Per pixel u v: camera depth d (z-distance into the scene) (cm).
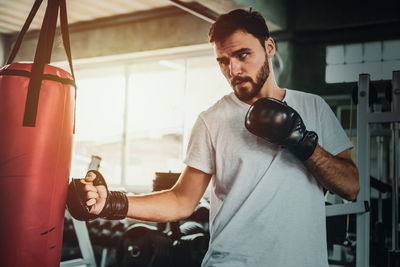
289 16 603
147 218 133
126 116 655
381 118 218
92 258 275
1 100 120
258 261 115
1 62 617
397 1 556
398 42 572
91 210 124
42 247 119
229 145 128
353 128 600
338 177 116
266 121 111
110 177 857
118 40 587
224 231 118
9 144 117
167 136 868
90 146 730
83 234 273
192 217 383
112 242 425
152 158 870
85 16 586
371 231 315
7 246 116
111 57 603
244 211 119
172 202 136
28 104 118
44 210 120
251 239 117
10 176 117
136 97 664
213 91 563
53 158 122
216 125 133
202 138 135
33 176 118
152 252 342
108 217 129
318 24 603
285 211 118
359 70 596
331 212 200
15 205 117
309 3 609
